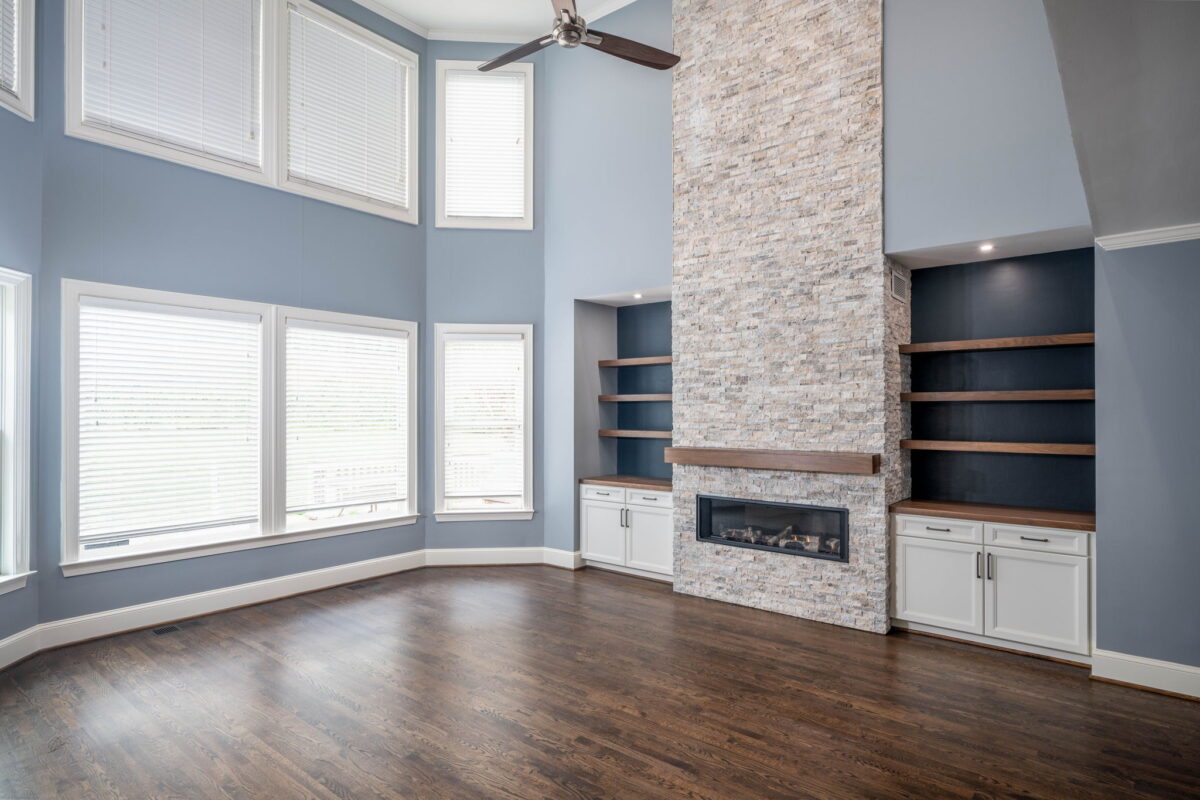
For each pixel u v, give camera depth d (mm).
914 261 4273
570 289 5695
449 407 5797
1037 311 4086
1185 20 1577
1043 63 3568
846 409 4168
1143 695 3184
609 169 5441
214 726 2879
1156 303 3217
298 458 4930
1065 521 3537
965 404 4324
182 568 4340
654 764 2568
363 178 5383
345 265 5203
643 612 4500
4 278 3490
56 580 3807
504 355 5855
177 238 4273
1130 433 3285
